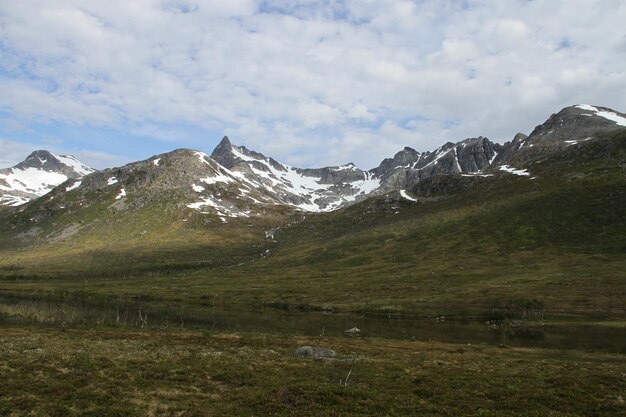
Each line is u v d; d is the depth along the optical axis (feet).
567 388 127.24
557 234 624.18
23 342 183.42
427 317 370.12
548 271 496.64
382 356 184.55
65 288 585.22
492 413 104.27
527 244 624.18
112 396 110.22
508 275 505.66
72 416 95.91
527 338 264.52
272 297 497.87
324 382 130.00
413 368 156.76
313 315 388.37
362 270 653.71
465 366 164.14
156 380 127.75
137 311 385.91
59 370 132.05
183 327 287.89
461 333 288.30
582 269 481.87
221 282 637.30
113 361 148.46
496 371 154.20
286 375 138.10
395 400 113.91
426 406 109.70
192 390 119.44
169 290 562.25
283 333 268.41
